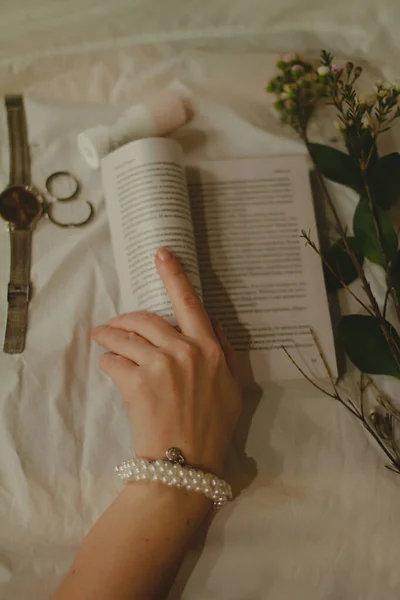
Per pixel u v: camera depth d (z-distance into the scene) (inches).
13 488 24.7
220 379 23.8
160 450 22.7
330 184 27.3
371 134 26.4
